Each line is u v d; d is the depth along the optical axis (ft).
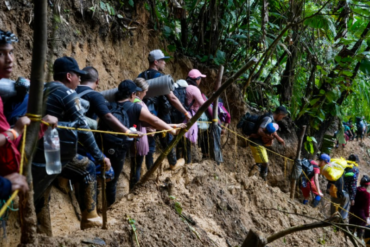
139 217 15.55
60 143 11.67
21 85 11.60
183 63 29.17
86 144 13.02
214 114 23.11
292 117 33.53
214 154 23.81
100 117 14.94
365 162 67.05
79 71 13.29
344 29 30.96
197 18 30.76
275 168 32.50
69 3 20.57
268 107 34.12
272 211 25.89
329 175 30.94
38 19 8.59
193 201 19.54
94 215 14.14
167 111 20.34
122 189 20.03
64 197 16.63
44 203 13.28
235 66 31.53
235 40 31.45
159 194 17.93
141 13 26.20
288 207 27.68
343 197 31.81
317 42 35.09
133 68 25.70
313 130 35.40
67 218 16.33
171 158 21.15
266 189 27.55
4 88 11.42
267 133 26.68
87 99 14.93
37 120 9.09
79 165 13.64
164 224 16.07
